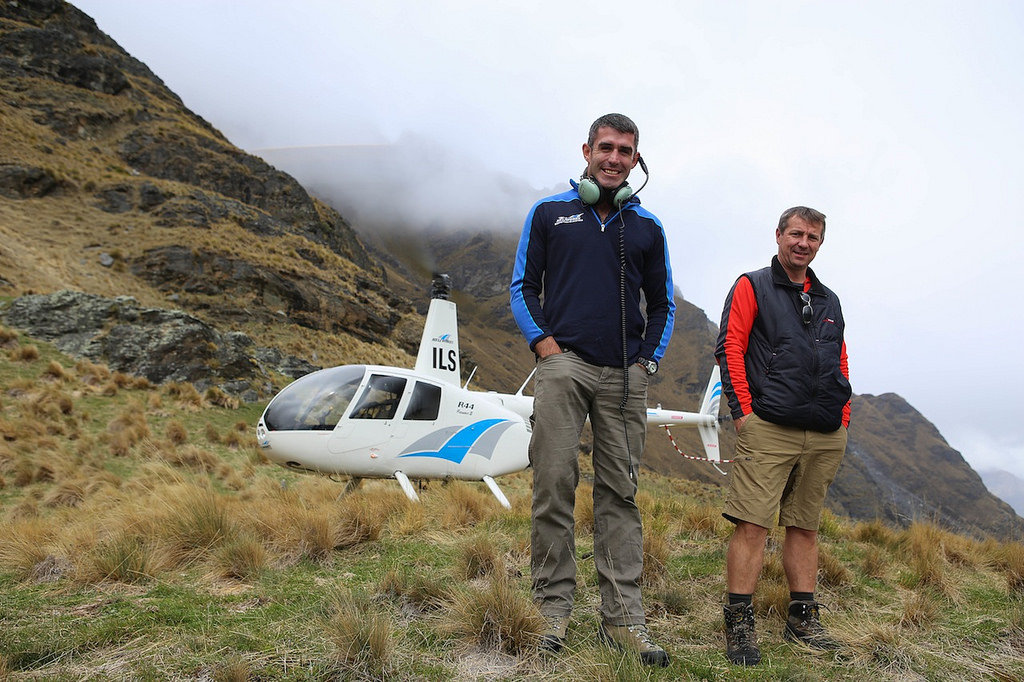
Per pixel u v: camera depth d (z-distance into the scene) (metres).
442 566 3.78
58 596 3.07
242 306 30.47
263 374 19.16
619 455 2.76
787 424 2.81
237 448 12.88
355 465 7.11
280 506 4.89
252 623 2.57
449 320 8.33
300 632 2.44
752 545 2.71
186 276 30.36
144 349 16.44
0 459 9.23
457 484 6.26
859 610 3.35
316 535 4.02
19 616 2.65
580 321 2.75
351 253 63.09
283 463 7.18
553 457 2.68
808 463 2.92
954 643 2.79
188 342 17.16
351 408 7.09
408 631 2.52
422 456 7.46
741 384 2.95
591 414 2.83
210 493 4.78
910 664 2.50
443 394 7.74
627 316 2.82
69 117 43.47
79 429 11.70
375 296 43.03
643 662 2.37
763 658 2.54
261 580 3.38
